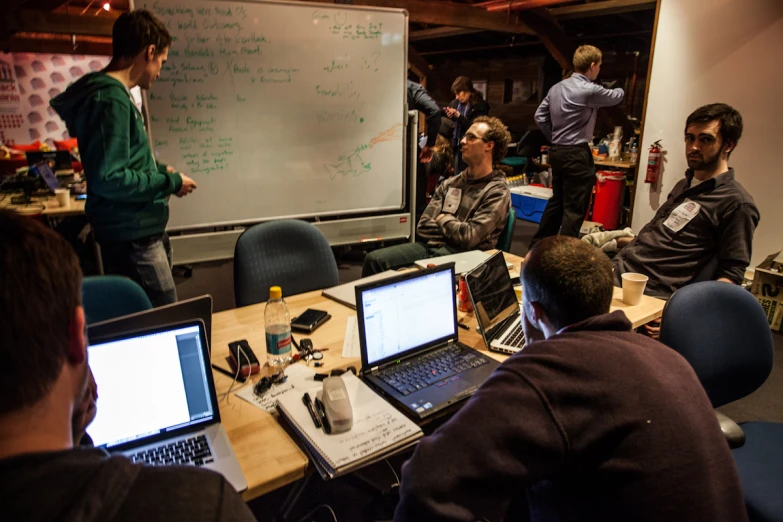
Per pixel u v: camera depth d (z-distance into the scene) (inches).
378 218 141.6
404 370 57.9
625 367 35.6
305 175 129.6
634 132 218.5
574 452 34.4
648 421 34.2
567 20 252.4
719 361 64.0
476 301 65.1
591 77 168.2
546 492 39.6
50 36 255.8
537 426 34.0
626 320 40.2
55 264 17.0
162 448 44.5
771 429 65.0
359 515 72.9
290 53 119.7
